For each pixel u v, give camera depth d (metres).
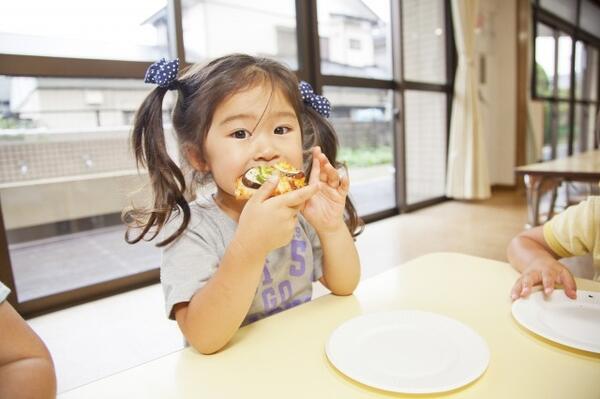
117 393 0.48
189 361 0.54
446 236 3.15
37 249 3.32
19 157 3.52
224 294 0.56
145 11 2.37
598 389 0.44
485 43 4.91
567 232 0.90
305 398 0.45
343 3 3.51
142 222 0.77
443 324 0.57
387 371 0.47
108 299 2.16
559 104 6.31
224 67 0.72
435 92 4.45
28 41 2.01
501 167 5.32
